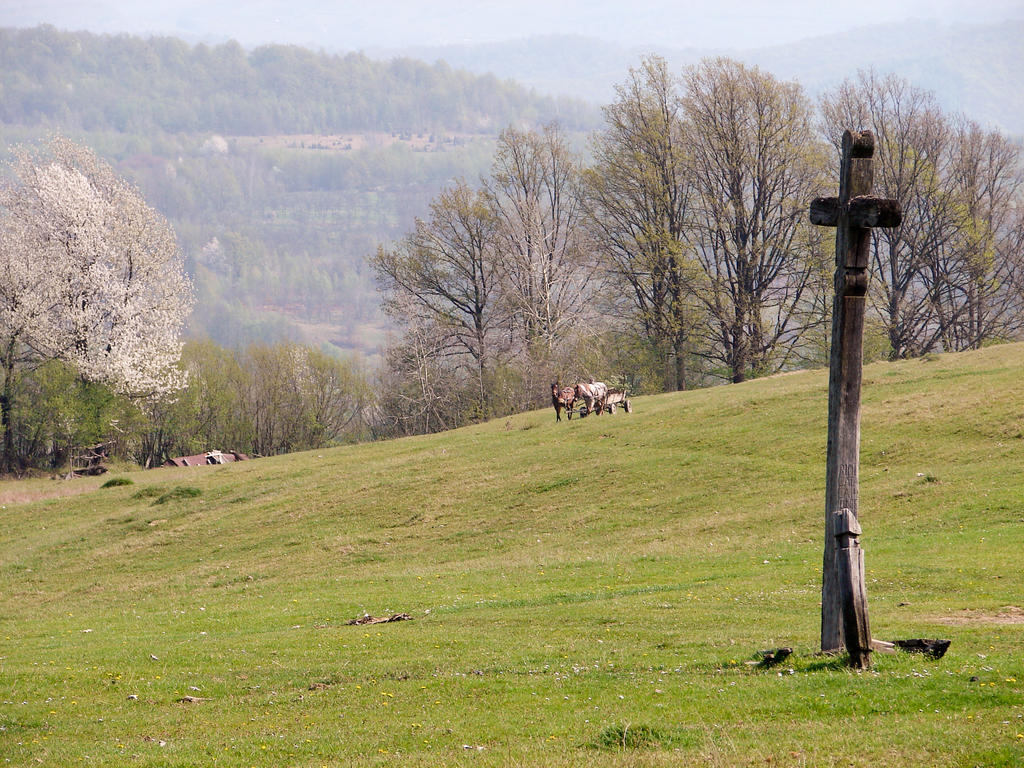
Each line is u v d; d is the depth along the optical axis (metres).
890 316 118.75
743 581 37.94
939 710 18.28
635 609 34.03
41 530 75.69
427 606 40.31
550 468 70.00
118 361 118.94
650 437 73.38
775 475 59.22
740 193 116.38
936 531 43.56
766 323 118.62
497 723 20.62
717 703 20.27
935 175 115.50
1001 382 67.31
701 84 118.44
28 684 28.66
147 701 25.98
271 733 21.53
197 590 54.88
